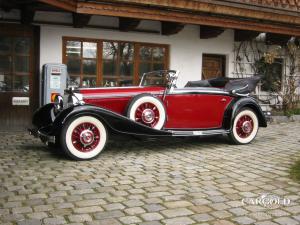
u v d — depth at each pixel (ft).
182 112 23.08
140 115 21.54
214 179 16.72
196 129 23.61
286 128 32.14
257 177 17.06
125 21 31.12
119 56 32.35
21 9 28.66
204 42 35.94
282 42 38.63
